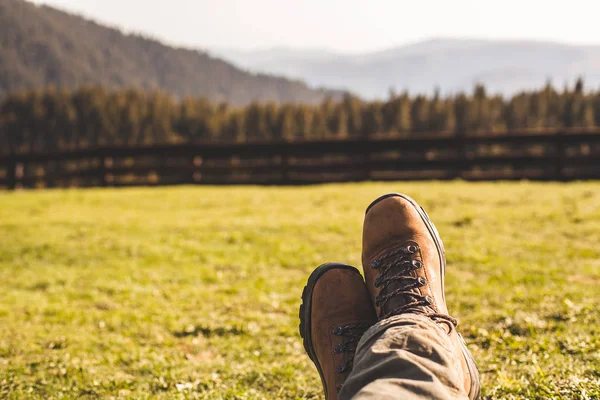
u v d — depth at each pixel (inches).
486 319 148.9
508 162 534.0
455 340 64.6
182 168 607.8
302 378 115.8
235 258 242.7
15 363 132.2
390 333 53.2
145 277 218.7
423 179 548.1
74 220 346.9
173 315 171.5
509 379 102.5
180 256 249.6
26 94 5944.9
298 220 322.0
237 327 157.8
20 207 423.5
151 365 129.6
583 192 392.5
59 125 5679.1
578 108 4429.1
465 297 171.3
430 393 43.0
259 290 196.7
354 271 88.1
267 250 253.9
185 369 126.3
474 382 64.2
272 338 149.1
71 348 145.3
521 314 149.8
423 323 55.7
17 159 633.0
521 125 4446.4
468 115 4574.3
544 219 292.4
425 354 50.0
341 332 78.9
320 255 241.6
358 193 431.8
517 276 193.0
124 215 369.7
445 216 311.6
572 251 226.8
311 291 85.8
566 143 520.7
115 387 117.3
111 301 190.4
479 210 327.3
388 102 4968.0
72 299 194.7
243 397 106.9
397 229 87.0
